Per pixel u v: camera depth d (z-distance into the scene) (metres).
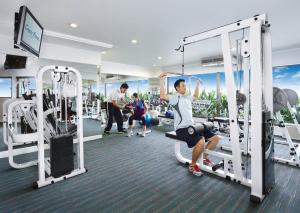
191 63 7.62
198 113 7.07
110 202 2.06
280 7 2.84
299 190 2.32
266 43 2.21
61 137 2.52
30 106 2.81
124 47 5.20
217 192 2.27
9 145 2.90
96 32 4.01
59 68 2.49
